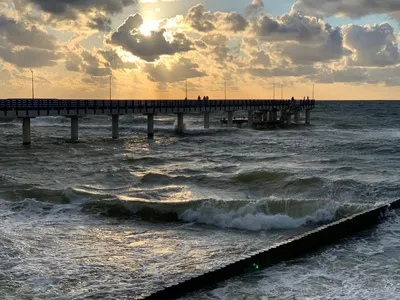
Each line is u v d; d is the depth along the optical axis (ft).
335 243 44.16
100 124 275.59
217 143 153.89
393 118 322.14
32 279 35.76
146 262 39.99
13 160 107.76
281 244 39.68
